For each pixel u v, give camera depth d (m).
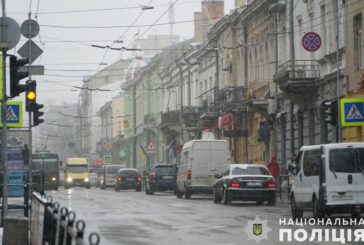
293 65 42.19
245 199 36.25
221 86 67.69
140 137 109.56
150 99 102.44
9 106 25.08
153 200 43.59
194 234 20.83
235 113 57.72
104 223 24.94
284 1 48.69
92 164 138.00
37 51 33.94
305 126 44.72
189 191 45.53
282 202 39.53
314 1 43.22
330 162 24.36
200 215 28.58
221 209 32.84
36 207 15.27
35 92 26.61
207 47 71.69
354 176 24.30
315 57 43.38
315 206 24.89
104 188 83.88
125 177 68.81
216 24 66.50
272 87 51.78
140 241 19.14
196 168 45.62
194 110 70.81
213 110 64.06
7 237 16.58
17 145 39.72
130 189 70.62
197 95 78.62
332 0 40.59
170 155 86.25
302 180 26.02
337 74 36.28
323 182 24.41
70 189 84.00
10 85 20.73
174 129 79.88
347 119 30.98
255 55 57.47
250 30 58.88
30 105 26.52
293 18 45.38
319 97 41.81
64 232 9.53
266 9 53.16
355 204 24.19
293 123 47.19
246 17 58.31
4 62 20.94
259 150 55.97
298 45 46.19
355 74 36.69
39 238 14.06
